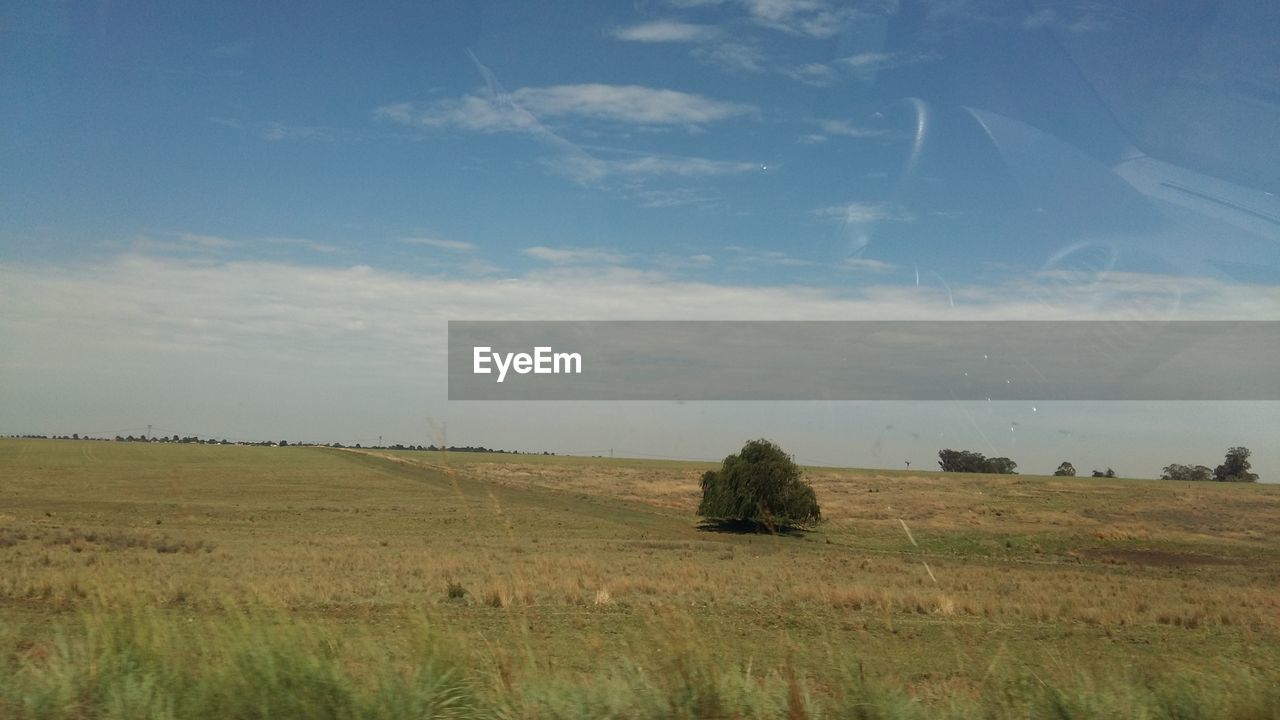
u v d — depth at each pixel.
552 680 7.34
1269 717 7.66
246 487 90.62
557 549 49.72
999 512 86.38
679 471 144.62
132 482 87.75
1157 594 34.91
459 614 19.78
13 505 67.25
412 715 6.73
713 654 8.26
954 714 7.37
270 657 6.91
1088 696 7.58
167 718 6.52
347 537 53.66
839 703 7.42
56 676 7.07
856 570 41.69
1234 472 126.56
